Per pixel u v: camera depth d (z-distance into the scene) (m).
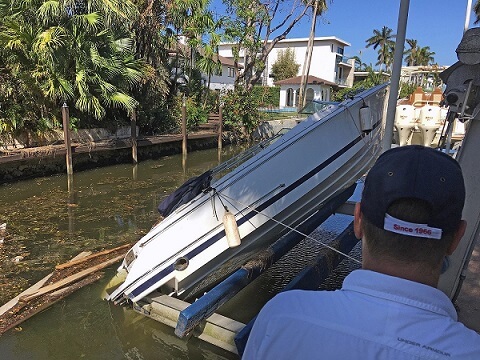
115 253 5.31
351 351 0.77
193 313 2.87
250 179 3.75
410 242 0.81
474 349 0.74
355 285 0.85
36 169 10.16
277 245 3.81
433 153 0.87
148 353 3.35
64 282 4.35
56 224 6.61
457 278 2.92
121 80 11.51
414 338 0.75
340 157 4.32
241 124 19.28
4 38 9.45
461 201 0.83
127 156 13.02
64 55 9.93
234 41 20.89
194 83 18.72
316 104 5.82
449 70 2.58
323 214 4.40
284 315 0.86
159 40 15.83
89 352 3.35
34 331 3.60
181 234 3.56
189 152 16.00
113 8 10.34
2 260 5.12
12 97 9.95
